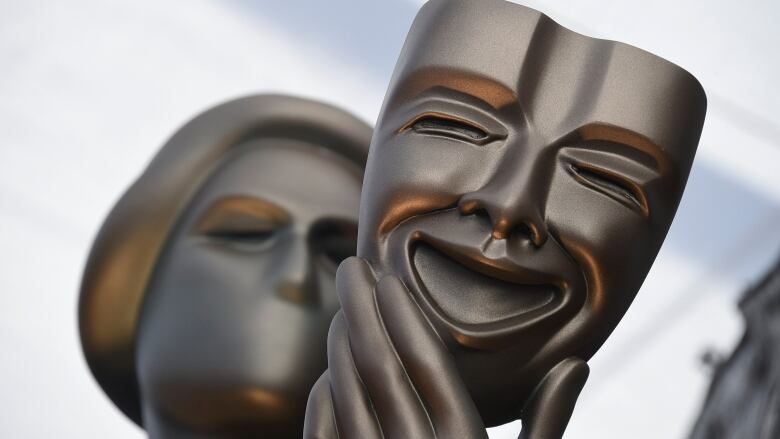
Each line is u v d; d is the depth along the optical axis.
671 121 1.97
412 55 2.03
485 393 1.89
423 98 1.99
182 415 2.97
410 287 1.87
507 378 1.88
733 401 3.48
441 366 1.79
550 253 1.87
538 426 1.84
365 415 1.80
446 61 1.97
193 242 3.23
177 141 3.45
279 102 3.47
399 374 1.80
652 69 2.00
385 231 1.94
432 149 1.94
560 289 1.88
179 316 3.07
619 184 1.95
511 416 1.95
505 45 1.97
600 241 1.89
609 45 2.02
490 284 1.87
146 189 3.37
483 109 1.95
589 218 1.89
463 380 1.86
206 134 3.42
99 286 3.31
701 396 3.72
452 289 1.88
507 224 1.82
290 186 3.27
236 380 2.88
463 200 1.87
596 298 1.90
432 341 1.81
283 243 3.16
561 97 1.96
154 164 3.43
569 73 1.99
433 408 1.77
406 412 1.77
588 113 1.94
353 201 3.33
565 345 1.89
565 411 1.87
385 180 1.95
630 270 1.94
